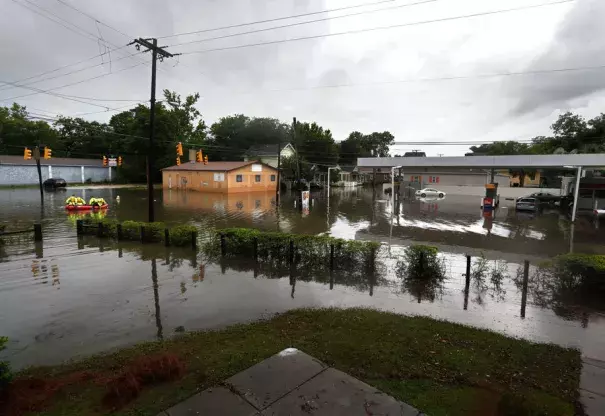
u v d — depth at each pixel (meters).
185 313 6.71
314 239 10.22
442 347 5.16
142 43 14.41
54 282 8.52
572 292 7.93
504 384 4.20
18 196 30.58
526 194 39.12
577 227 18.58
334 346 5.12
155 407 3.60
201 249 11.73
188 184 40.31
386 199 35.91
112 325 6.18
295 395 3.76
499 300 7.50
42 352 5.23
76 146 59.38
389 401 3.69
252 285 8.38
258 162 40.25
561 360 4.88
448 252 12.19
